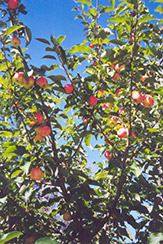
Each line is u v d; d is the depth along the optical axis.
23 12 2.76
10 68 2.91
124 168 3.06
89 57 3.37
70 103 3.07
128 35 2.97
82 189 3.20
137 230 3.37
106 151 3.75
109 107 3.55
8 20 2.75
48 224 3.72
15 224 3.29
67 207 3.34
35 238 3.18
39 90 2.87
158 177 3.59
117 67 2.98
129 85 2.97
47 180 3.36
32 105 3.28
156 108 3.63
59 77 2.87
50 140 3.24
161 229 2.85
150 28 3.08
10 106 2.95
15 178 3.00
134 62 2.91
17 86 3.00
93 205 3.48
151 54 3.31
